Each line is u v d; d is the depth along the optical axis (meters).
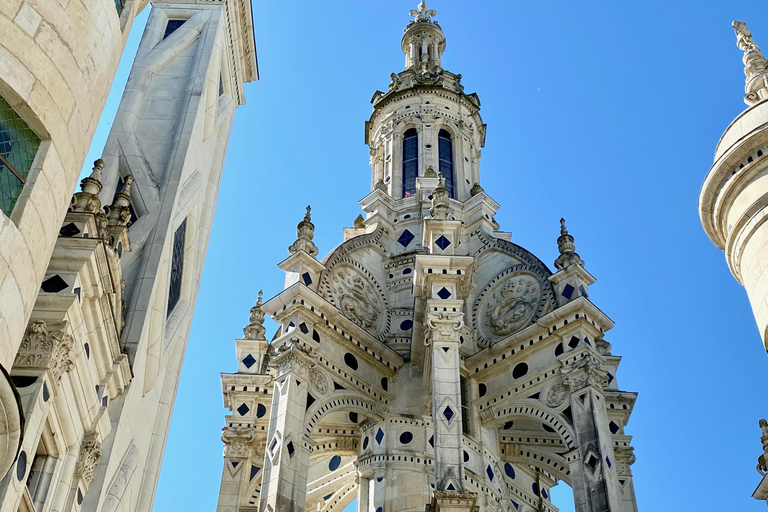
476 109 48.06
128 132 24.16
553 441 33.25
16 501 14.65
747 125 19.80
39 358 16.02
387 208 40.88
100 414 18.42
